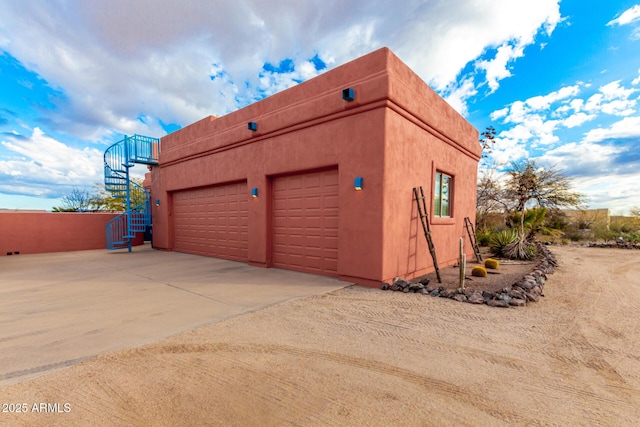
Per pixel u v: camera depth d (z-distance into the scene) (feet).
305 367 8.29
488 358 8.80
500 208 50.21
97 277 21.90
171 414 6.20
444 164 25.75
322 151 20.63
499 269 24.73
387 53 17.66
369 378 7.69
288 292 16.79
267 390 7.14
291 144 22.79
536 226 41.60
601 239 49.21
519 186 42.57
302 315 12.80
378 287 17.69
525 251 31.45
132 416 6.12
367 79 18.28
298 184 23.40
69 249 42.16
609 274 22.63
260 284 18.92
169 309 13.78
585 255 34.68
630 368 8.23
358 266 18.69
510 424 5.88
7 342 10.04
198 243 35.83
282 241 24.85
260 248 25.75
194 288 17.99
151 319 12.39
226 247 31.40
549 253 32.68
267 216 25.32
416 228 21.29
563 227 51.83
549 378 7.68
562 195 46.34
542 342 9.95
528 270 24.23
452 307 13.84
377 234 17.66
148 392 7.05
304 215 22.95
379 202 17.54
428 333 10.72
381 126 17.47
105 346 9.71
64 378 7.69
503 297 14.48
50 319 12.46
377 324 11.65
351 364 8.45
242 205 29.14
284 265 24.71
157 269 25.22
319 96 20.92
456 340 10.10
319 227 21.91
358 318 12.37
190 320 12.23
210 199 33.58
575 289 17.66
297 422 5.96
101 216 45.44
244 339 10.23
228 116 29.48
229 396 6.88
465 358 8.80
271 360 8.71
